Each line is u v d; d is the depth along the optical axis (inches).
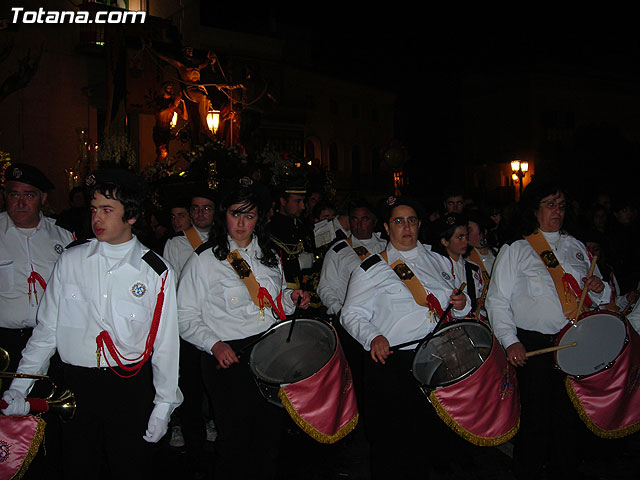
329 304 208.5
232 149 263.3
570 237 167.5
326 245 248.5
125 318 123.0
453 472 177.8
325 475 181.0
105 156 404.8
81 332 121.7
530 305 160.1
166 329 127.6
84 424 121.7
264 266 151.6
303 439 208.8
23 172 159.2
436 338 142.1
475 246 218.2
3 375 116.7
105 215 121.1
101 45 697.0
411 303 153.0
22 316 159.8
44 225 168.2
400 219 155.4
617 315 151.5
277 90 1067.3
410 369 144.3
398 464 146.9
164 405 125.4
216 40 973.2
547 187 161.5
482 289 187.6
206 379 146.6
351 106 1333.7
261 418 143.1
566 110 1369.3
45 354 123.7
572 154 988.6
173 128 655.8
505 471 178.7
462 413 136.7
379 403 149.2
